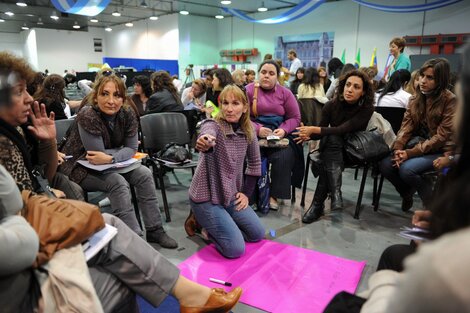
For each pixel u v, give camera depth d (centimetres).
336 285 192
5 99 129
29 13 1296
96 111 224
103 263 125
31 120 169
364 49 898
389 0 825
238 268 208
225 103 216
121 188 223
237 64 1191
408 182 260
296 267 209
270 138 280
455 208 49
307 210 288
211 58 1319
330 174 272
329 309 93
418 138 269
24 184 136
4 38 1742
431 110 253
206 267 209
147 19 1395
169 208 304
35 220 109
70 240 109
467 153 53
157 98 386
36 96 285
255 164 246
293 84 628
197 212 224
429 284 41
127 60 923
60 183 203
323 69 605
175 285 140
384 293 79
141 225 263
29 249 95
